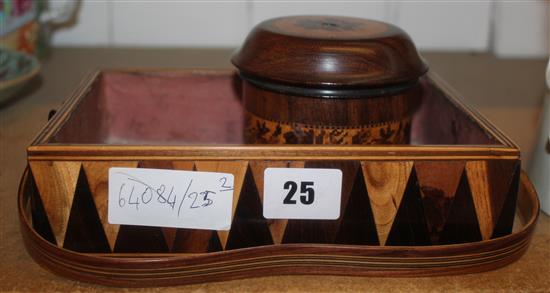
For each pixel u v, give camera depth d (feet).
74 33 3.42
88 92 2.08
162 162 1.53
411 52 1.77
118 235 1.59
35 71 2.60
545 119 1.92
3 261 1.65
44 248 1.55
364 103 1.70
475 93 2.92
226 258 1.53
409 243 1.63
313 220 1.60
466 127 1.92
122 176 1.54
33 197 1.56
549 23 3.43
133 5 3.37
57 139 1.67
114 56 3.26
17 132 2.43
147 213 1.57
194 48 3.44
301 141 1.73
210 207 1.57
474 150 1.57
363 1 3.36
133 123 2.39
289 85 1.68
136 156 1.53
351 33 1.73
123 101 2.36
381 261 1.57
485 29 3.48
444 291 1.56
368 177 1.57
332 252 1.56
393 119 1.77
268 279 1.59
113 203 1.56
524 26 3.44
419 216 1.61
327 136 1.71
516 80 3.14
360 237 1.62
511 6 3.41
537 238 1.81
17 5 2.92
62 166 1.53
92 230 1.59
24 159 2.22
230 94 2.37
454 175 1.58
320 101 1.68
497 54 3.48
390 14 3.41
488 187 1.60
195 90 2.36
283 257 1.56
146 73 2.33
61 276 1.58
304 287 1.56
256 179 1.55
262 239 1.61
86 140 2.06
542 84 3.09
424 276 1.60
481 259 1.59
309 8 3.37
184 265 1.52
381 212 1.60
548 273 1.64
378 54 1.67
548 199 1.92
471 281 1.60
